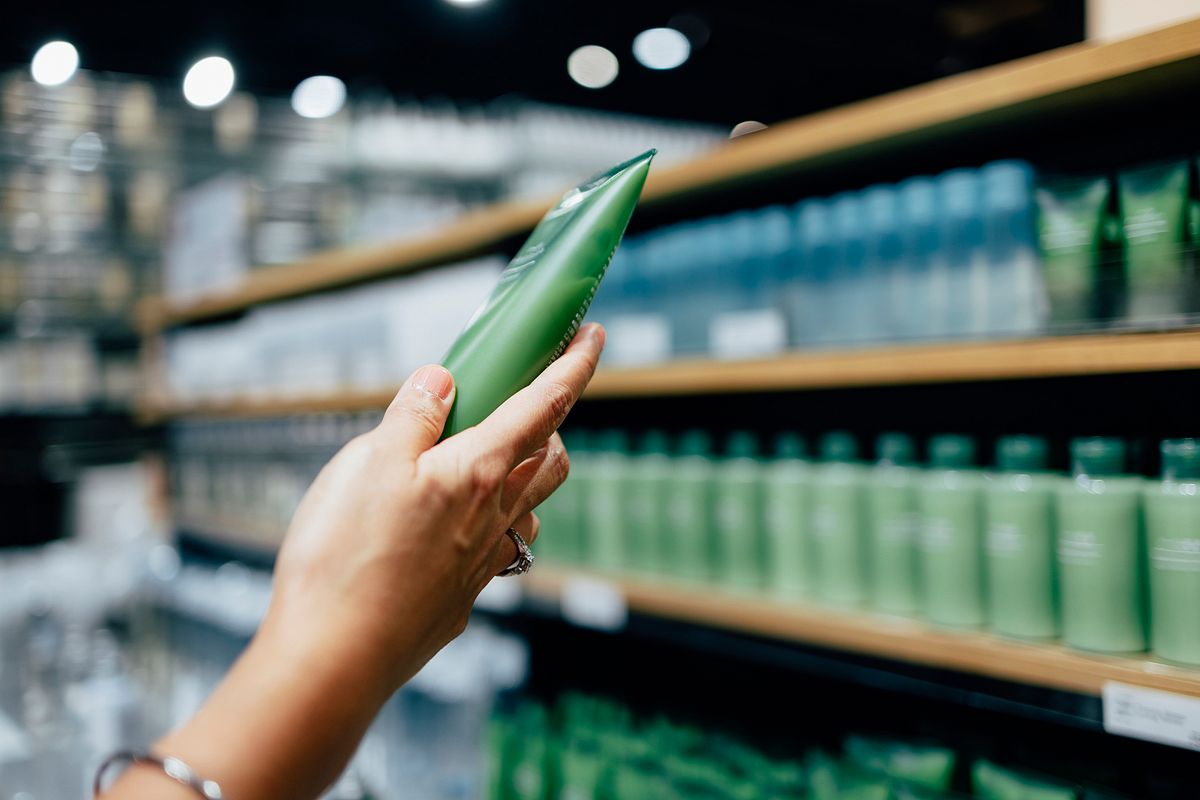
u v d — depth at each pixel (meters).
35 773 2.02
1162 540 0.97
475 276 1.88
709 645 1.69
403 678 0.57
